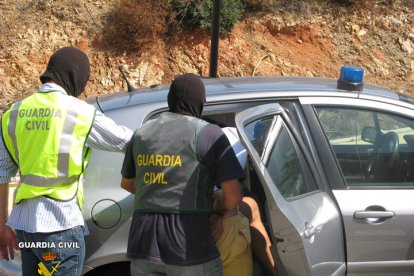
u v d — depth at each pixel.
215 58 8.07
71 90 3.58
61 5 14.05
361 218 4.02
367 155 4.25
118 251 3.88
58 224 3.38
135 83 13.31
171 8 13.97
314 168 4.11
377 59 14.82
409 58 14.97
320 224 3.81
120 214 3.90
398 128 4.34
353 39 15.03
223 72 13.88
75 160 3.41
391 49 15.05
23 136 3.42
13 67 13.24
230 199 3.35
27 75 13.20
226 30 14.26
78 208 3.49
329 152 4.16
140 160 3.43
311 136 4.18
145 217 3.36
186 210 3.31
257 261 4.15
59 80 3.53
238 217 3.81
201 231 3.33
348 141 4.26
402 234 4.08
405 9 15.71
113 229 3.90
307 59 14.51
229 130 4.09
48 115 3.42
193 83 3.50
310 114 4.22
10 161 3.52
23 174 3.41
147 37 13.67
